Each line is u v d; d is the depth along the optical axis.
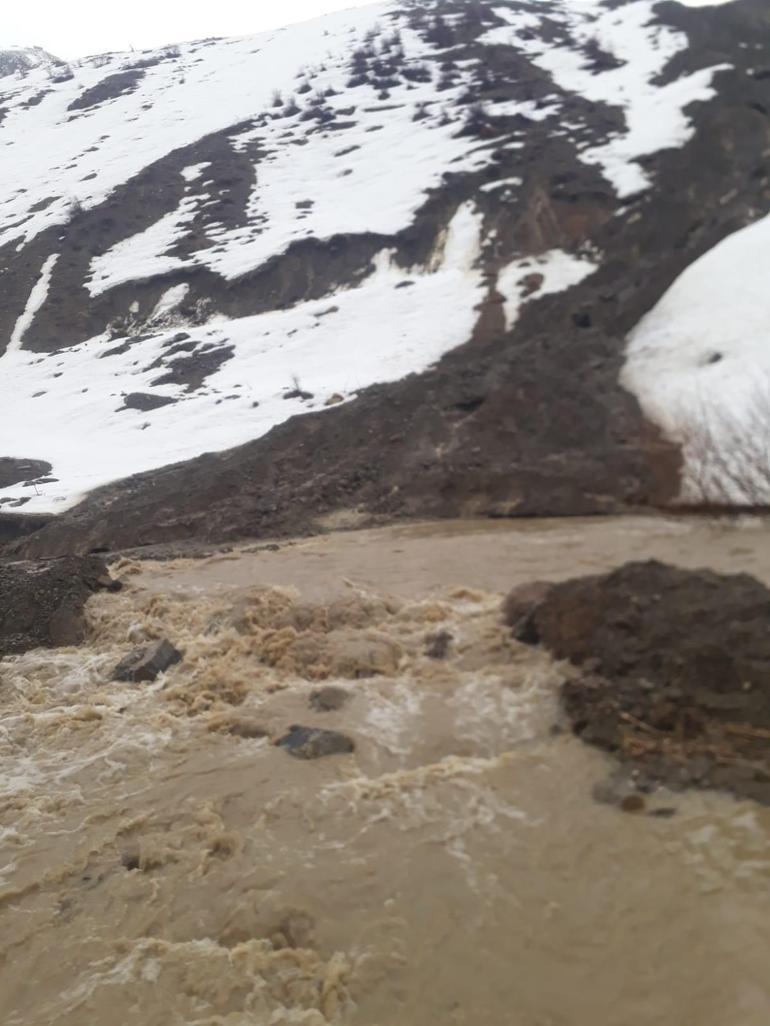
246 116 61.25
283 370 33.06
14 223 54.78
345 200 46.62
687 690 8.19
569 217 37.84
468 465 20.39
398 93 56.94
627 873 6.56
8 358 42.31
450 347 30.45
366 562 16.39
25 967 6.49
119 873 7.53
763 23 52.59
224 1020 5.75
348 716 9.91
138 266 46.06
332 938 6.33
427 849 7.23
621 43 55.47
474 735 9.06
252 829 7.87
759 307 21.30
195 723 10.35
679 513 17.44
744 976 5.45
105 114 73.81
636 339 23.36
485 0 70.44
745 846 6.60
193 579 16.50
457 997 5.68
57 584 15.03
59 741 10.27
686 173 38.03
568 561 15.08
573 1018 5.39
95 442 30.67
